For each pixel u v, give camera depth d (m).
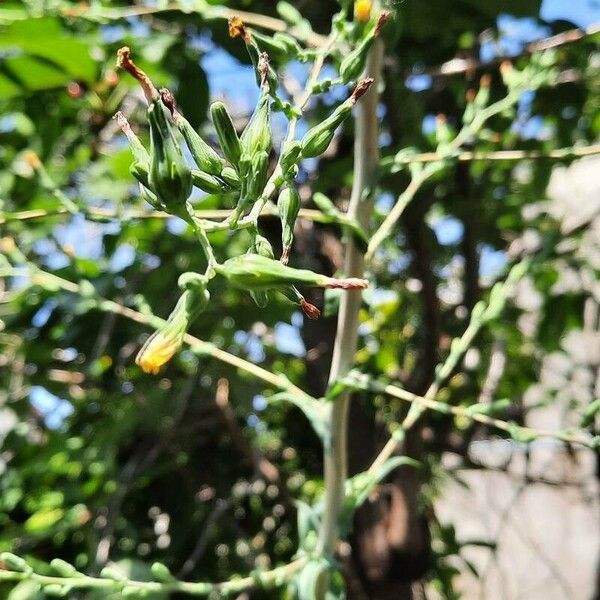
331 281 0.06
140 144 0.07
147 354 0.06
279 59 0.16
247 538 0.25
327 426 0.13
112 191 0.22
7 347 0.29
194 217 0.07
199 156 0.07
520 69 0.22
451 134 0.18
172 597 0.22
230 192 0.07
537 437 0.12
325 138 0.07
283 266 0.07
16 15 0.18
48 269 0.23
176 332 0.06
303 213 0.13
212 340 0.23
